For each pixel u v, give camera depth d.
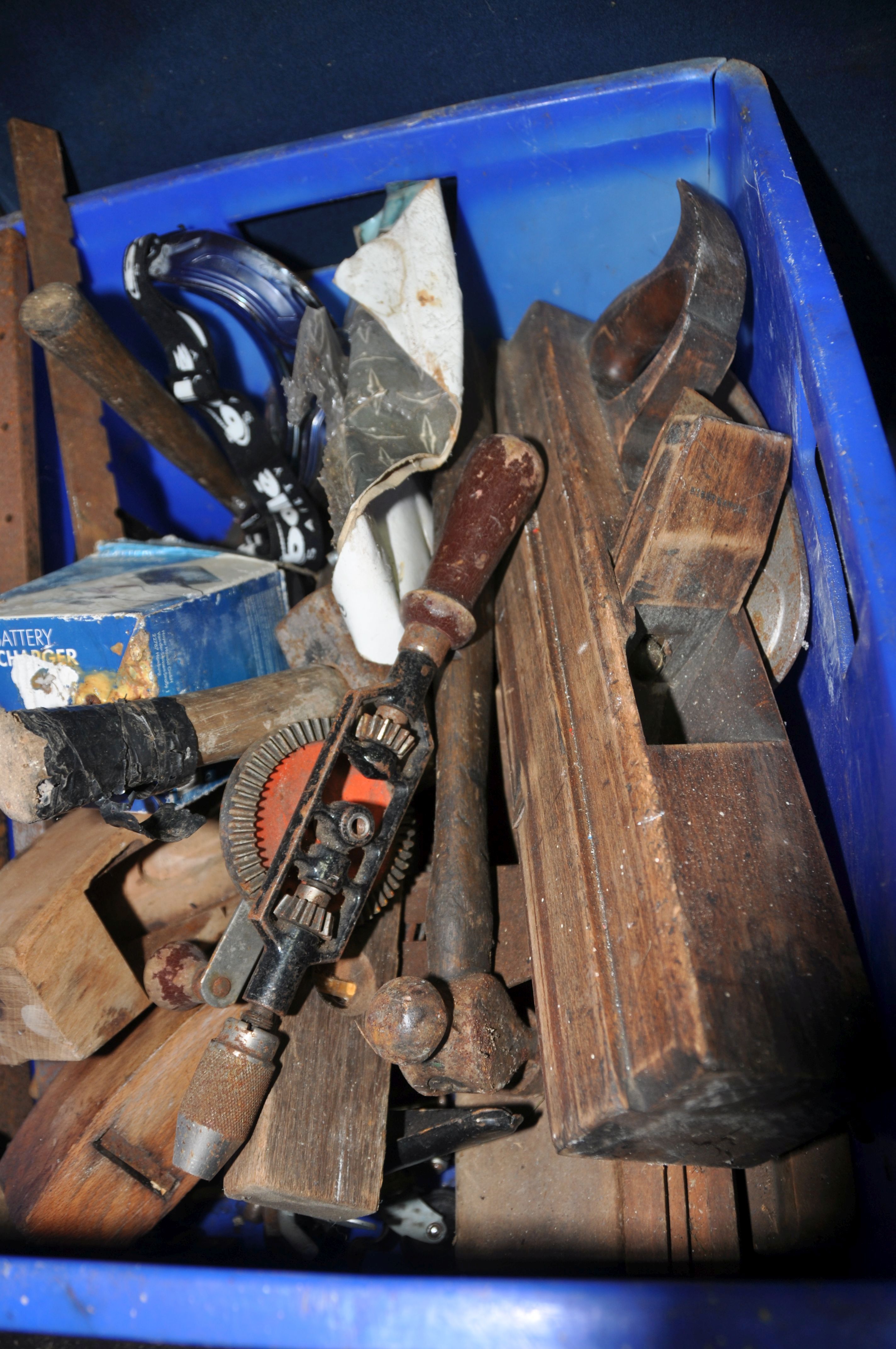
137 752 0.85
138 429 1.27
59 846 1.04
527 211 1.35
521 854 0.96
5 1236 0.95
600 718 0.82
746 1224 0.90
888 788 0.72
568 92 1.24
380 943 0.96
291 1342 0.64
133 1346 0.77
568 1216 0.91
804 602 0.91
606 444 1.09
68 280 1.39
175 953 0.96
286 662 1.19
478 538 0.98
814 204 1.36
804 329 0.92
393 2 1.19
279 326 1.30
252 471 1.36
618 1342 0.59
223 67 1.29
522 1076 0.93
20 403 1.35
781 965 0.65
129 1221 0.92
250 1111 0.81
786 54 1.20
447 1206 1.11
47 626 0.97
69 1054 0.94
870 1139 0.81
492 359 1.41
